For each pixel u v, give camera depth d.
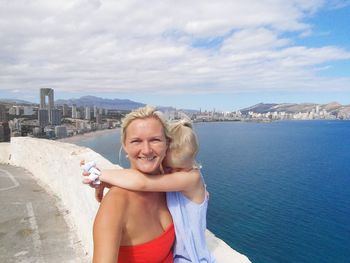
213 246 2.99
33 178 11.36
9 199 8.82
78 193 6.66
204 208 2.22
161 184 1.92
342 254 27.98
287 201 43.06
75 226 6.95
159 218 2.07
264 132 186.38
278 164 72.56
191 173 2.12
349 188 49.84
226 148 103.81
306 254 28.17
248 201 42.94
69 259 5.69
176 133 2.08
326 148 105.31
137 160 1.90
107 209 1.70
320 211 38.88
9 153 14.95
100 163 6.14
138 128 1.88
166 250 2.02
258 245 29.88
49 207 8.20
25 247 6.13
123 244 1.79
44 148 10.73
